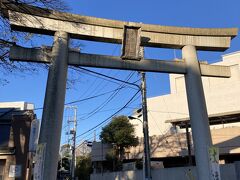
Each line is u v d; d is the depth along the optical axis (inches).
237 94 1648.6
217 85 1718.8
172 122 1104.8
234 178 820.0
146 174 789.2
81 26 546.0
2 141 900.6
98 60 536.4
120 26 559.5
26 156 866.8
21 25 504.7
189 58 580.4
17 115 904.3
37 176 439.5
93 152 1584.6
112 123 1509.6
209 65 601.6
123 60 546.6
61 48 519.5
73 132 1787.6
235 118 1090.1
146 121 817.5
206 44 601.9
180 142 1269.7
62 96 495.2
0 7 480.4
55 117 474.3
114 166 1437.0
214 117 1087.0
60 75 501.7
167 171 937.5
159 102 1863.9
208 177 502.6
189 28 597.6
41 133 465.1
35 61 509.0
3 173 861.2
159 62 564.4
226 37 614.5
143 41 569.9
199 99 552.7
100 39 557.6
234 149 1145.4
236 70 1700.3
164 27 584.4
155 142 1341.0
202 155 515.8
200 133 528.1
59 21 537.0
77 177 1838.1
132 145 1453.0
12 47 500.7
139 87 837.8
